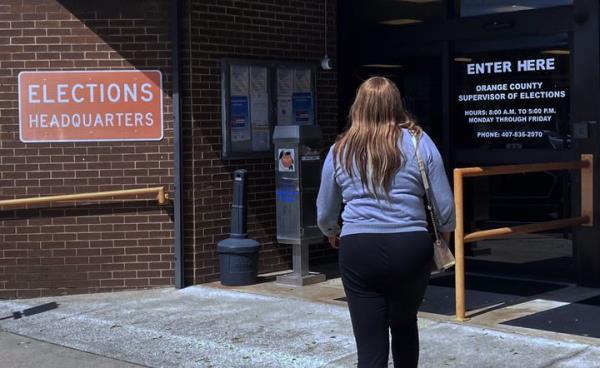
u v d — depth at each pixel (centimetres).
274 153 835
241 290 777
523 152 803
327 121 910
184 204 791
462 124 849
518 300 705
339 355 562
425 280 392
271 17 852
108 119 788
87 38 784
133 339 625
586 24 734
